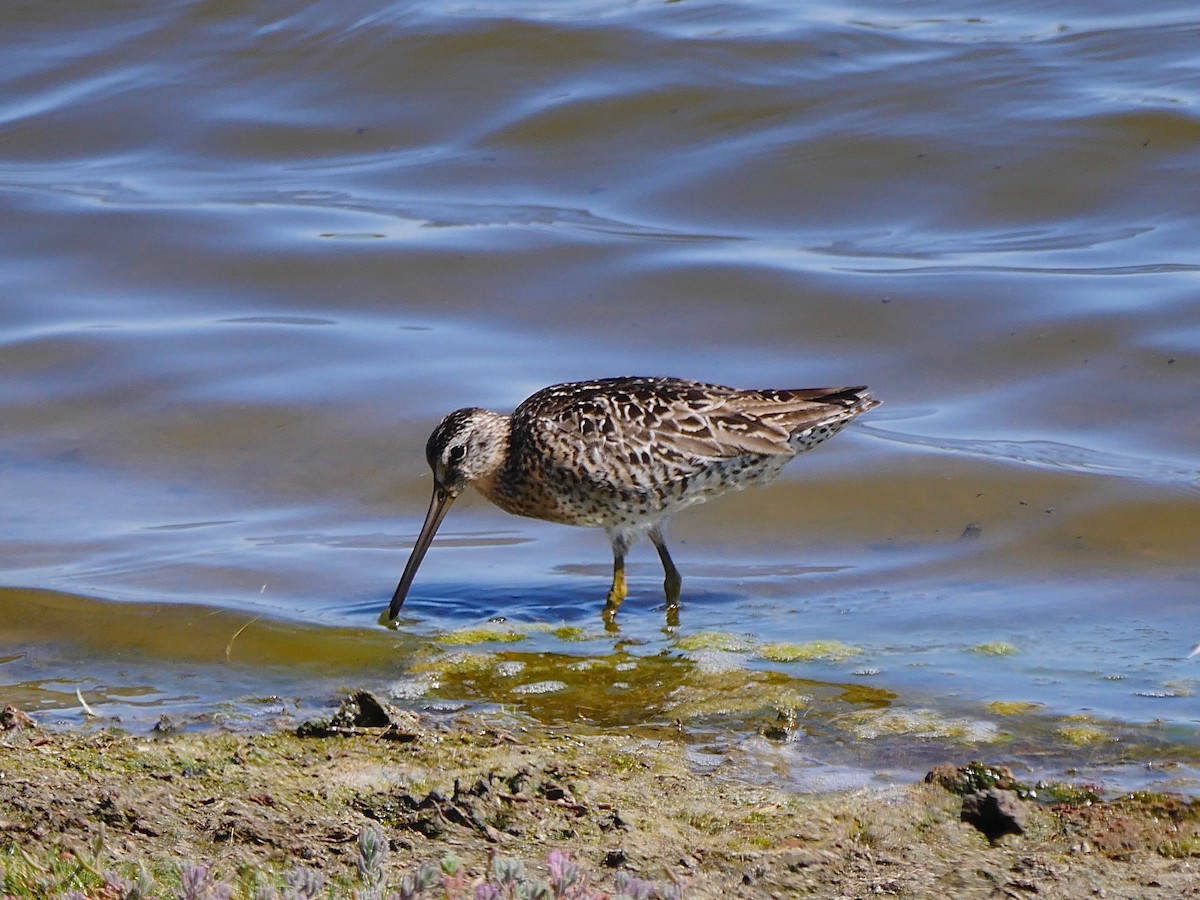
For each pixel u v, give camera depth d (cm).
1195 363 1727
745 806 955
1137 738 1064
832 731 1091
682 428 1378
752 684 1188
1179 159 2122
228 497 1568
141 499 1558
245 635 1291
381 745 1041
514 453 1440
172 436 1667
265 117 2402
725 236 2061
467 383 1752
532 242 2031
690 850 892
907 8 2581
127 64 2538
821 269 1947
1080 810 940
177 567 1423
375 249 2028
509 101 2369
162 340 1842
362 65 2475
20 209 2159
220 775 977
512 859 734
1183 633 1256
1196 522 1461
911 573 1414
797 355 1794
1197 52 2367
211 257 2033
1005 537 1461
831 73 2364
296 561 1449
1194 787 977
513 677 1223
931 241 2025
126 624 1305
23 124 2419
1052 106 2242
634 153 2248
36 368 1784
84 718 1132
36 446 1648
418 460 1633
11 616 1318
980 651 1234
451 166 2258
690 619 1344
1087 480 1534
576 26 2492
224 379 1762
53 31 2619
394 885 803
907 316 1844
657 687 1194
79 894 720
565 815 931
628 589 1427
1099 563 1405
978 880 857
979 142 2192
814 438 1414
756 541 1501
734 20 2530
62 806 907
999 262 1955
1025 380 1730
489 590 1421
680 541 1512
